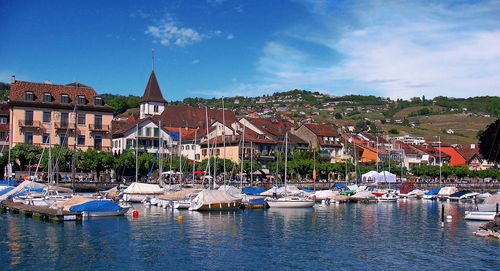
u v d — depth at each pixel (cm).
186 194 7688
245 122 14988
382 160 15862
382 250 4544
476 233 5425
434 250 4566
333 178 14350
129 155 10406
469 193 11206
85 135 10862
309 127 15850
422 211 8194
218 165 11488
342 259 4156
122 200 7544
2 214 6494
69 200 6456
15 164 9775
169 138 13262
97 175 10388
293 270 3778
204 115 16500
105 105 11188
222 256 4200
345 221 6556
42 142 10394
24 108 10250
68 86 11106
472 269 3884
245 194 8462
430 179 16712
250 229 5628
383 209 8500
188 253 4294
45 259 3978
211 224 5919
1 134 11381
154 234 5134
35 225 5522
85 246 4466
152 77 17538
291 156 13812
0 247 4362
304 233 5441
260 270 3769
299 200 8344
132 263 3919
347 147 16525
